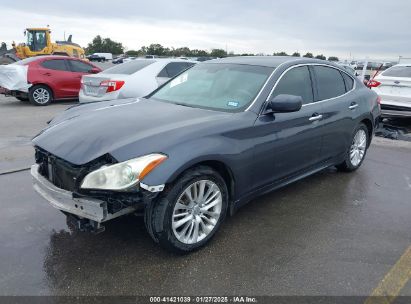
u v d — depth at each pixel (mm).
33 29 21641
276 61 4379
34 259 3174
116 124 3348
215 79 4312
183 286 2881
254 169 3684
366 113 5367
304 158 4359
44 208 4113
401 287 2926
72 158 2980
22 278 2926
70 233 3600
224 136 3361
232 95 3961
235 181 3508
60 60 12508
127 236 3559
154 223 3045
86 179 2881
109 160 2928
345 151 5191
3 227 3682
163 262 3172
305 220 4004
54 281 2902
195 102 4082
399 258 3314
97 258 3209
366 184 5141
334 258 3293
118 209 2955
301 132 4168
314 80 4582
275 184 4070
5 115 10180
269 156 3809
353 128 5176
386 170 5789
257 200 4496
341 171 5602
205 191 3342
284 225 3879
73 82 12656
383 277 3037
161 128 3229
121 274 3002
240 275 3023
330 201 4523
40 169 3480
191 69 4816
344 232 3766
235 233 3688
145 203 2889
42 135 3514
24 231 3619
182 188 3078
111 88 8672
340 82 5094
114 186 2818
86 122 3479
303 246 3479
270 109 3799
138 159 2869
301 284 2930
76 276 2967
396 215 4184
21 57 22141
